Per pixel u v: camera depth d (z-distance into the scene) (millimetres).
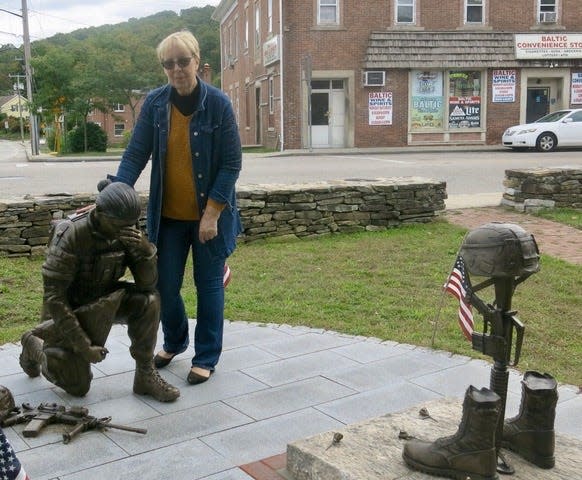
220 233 4340
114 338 5359
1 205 7984
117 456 3418
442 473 2906
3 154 37031
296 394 4207
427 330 5613
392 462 3047
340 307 6305
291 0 25250
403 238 9289
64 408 3836
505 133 24422
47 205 8195
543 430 3078
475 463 2842
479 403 2795
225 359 4855
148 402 4098
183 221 4344
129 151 4254
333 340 5289
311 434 3658
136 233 3746
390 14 25891
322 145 26578
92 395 4211
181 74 3959
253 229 9109
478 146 26438
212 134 4137
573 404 4078
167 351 4703
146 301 3992
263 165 19391
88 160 26188
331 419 3848
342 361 4805
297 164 19641
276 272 7664
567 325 5859
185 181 4215
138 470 3273
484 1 26406
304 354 4953
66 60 34344
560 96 27438
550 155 21562
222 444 3547
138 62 38281
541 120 24422
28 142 66625
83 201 8398
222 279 4477
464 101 26828
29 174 17891
